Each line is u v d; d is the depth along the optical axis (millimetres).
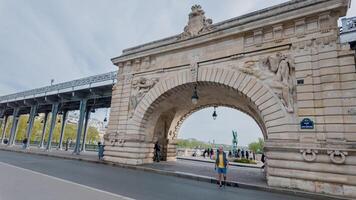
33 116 36875
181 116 26766
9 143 41219
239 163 29891
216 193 10461
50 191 8219
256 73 14953
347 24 13984
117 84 22359
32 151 28672
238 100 20125
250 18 15805
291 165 12391
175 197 8906
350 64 12148
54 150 33688
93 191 8703
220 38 16891
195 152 46906
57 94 31484
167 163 22578
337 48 12664
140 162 19703
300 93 13055
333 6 12781
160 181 12727
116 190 9312
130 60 21812
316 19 13570
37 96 34844
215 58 16938
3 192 7605
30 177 10688
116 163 19469
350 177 10938
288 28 14469
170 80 18906
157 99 19531
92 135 80375
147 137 20594
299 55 13586
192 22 18781
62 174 12555
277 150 12984
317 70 12930
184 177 14969
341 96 11992
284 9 14453
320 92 12578
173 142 26938
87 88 27984
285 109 13359
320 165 11688
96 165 18719
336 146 11453
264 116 14094
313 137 12172
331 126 11867
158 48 19906
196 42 17875
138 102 20344
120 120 21000
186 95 21188
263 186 12383
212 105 24375
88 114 36906
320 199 10805
